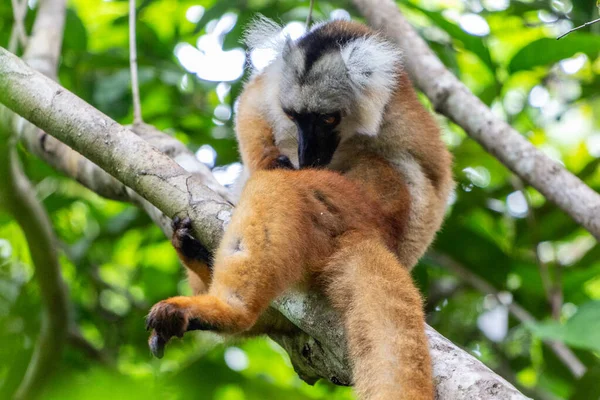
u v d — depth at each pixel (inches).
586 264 550.0
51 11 529.3
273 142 433.7
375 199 362.0
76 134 328.2
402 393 249.8
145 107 608.4
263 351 611.5
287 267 289.4
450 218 549.6
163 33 674.2
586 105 729.6
